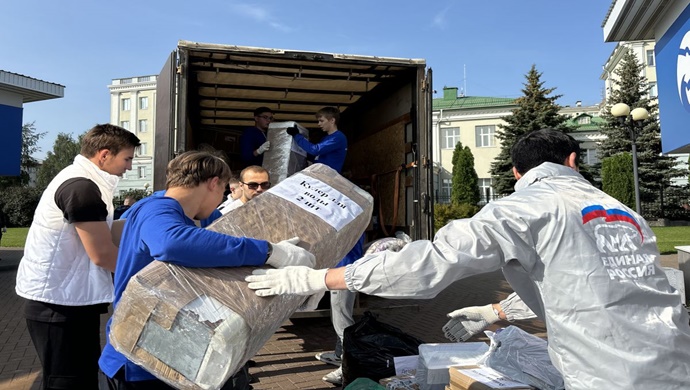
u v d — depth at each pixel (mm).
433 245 1613
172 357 1570
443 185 41969
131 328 1599
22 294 2348
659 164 28078
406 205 6531
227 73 6773
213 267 1682
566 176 1769
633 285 1518
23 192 30250
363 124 8352
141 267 1849
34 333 2355
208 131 8938
